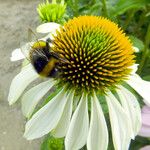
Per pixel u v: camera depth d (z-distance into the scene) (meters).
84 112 0.10
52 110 0.10
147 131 0.11
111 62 0.11
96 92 0.11
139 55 0.15
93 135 0.10
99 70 0.11
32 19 0.26
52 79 0.11
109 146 0.13
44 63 0.10
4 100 0.22
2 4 0.27
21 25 0.26
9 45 0.25
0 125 0.21
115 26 0.11
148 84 0.11
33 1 0.27
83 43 0.11
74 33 0.11
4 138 0.20
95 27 0.11
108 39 0.11
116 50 0.11
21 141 0.20
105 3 0.15
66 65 0.10
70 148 0.10
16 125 0.21
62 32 0.11
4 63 0.24
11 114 0.21
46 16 0.13
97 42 0.11
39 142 0.20
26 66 0.11
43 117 0.10
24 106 0.11
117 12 0.14
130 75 0.11
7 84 0.23
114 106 0.10
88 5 0.17
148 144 0.13
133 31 0.17
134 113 0.10
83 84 0.10
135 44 0.15
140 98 0.13
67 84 0.10
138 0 0.14
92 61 0.11
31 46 0.10
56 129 0.10
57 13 0.13
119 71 0.11
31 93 0.10
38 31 0.12
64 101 0.10
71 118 0.10
